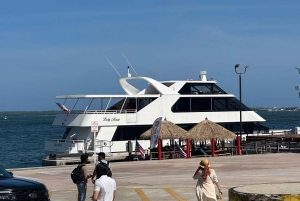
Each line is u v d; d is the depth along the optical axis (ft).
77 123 132.57
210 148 136.87
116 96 134.31
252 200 35.29
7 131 420.77
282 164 99.66
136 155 128.36
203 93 151.33
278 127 358.43
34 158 186.91
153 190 65.67
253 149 136.46
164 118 142.00
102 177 38.11
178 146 121.90
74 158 125.49
